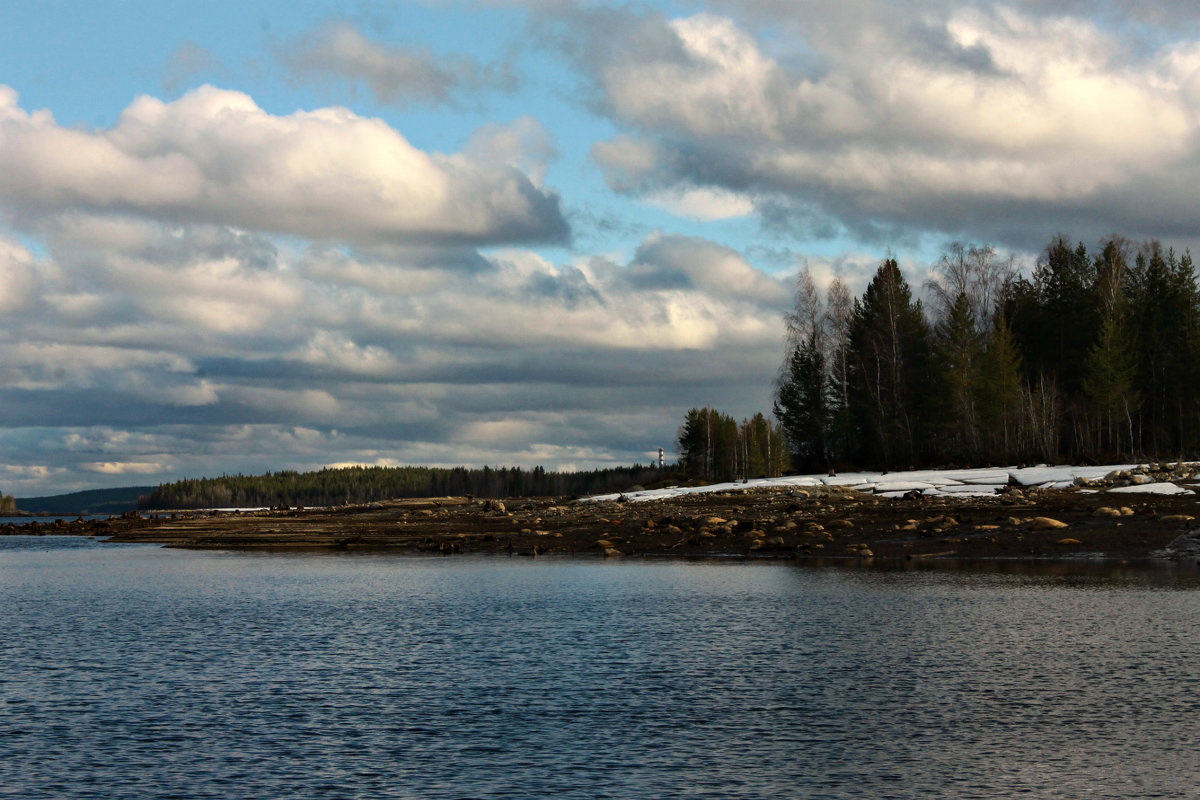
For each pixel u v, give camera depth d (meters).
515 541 65.00
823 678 23.39
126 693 22.84
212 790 16.19
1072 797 15.32
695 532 61.09
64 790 16.25
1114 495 58.12
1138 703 20.50
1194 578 38.12
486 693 22.41
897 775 16.42
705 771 16.77
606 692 22.36
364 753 18.03
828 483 76.31
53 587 47.53
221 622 33.91
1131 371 84.69
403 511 108.44
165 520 126.69
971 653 25.72
